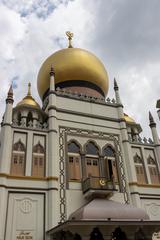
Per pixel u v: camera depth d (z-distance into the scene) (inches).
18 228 698.8
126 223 650.2
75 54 1211.2
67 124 933.2
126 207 709.3
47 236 709.9
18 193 746.2
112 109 1050.7
